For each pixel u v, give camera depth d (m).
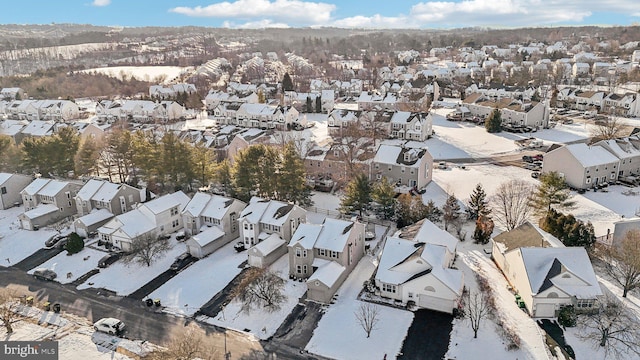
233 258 65.94
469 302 52.28
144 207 72.06
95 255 68.38
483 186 87.88
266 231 67.31
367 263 62.84
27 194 82.56
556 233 62.09
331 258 59.06
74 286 60.91
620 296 52.72
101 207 79.00
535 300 49.34
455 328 49.34
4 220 81.38
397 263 55.56
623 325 47.38
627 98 142.88
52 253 69.88
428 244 56.84
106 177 98.94
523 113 129.00
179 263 65.06
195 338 49.34
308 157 93.81
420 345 47.12
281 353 47.00
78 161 94.25
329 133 131.12
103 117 157.50
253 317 52.75
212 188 89.69
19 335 50.72
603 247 60.91
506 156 106.19
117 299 57.59
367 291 56.69
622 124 120.56
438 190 87.00
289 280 59.66
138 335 50.50
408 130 121.44
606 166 85.81
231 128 126.94
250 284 56.19
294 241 59.59
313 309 53.78
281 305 54.44
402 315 51.91
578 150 85.75
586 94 152.88
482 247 65.94
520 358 44.34
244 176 79.06
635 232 56.41
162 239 70.69
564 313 48.34
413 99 155.38
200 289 58.69
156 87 194.00
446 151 111.50
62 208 81.44
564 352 44.72
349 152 93.31
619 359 43.66
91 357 47.09
